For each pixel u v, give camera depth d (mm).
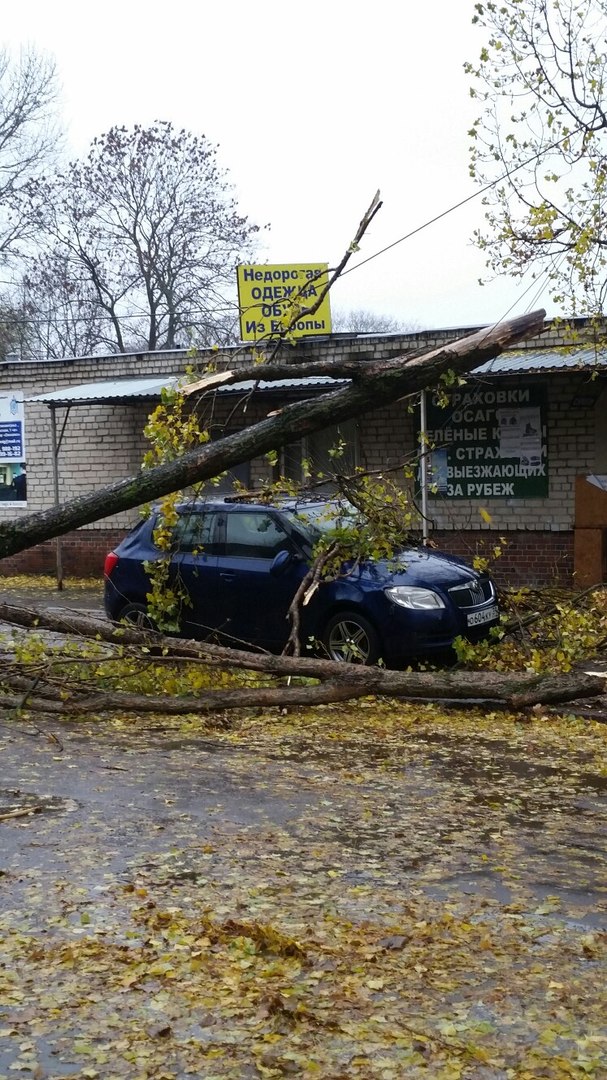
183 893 5035
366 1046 3574
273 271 23031
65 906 4863
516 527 18281
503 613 10781
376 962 4242
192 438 9156
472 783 7055
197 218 41938
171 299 42344
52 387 23250
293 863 5469
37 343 44281
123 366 22641
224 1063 3482
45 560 23266
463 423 18562
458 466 18625
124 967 4211
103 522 22672
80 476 22984
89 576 22875
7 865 5426
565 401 17859
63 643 11367
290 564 10742
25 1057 3521
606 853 5664
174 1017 3791
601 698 9656
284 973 4129
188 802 6562
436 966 4211
